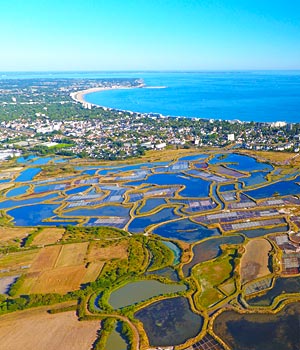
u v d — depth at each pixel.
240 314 164.62
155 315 167.25
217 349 145.75
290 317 160.88
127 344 150.25
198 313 166.38
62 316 167.25
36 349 147.62
